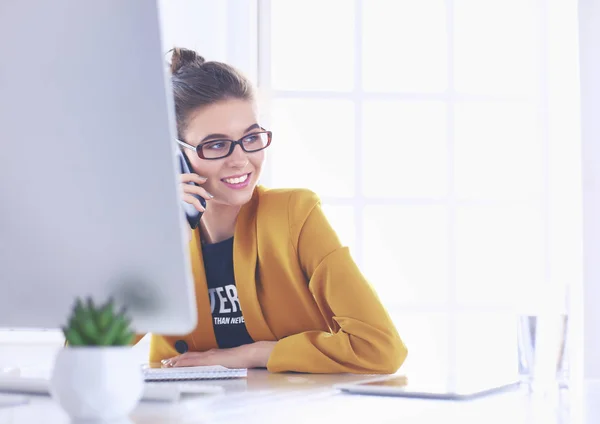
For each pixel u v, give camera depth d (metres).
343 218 3.49
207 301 1.86
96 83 0.88
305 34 5.46
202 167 1.87
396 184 6.01
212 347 1.89
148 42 0.86
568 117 3.10
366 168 6.01
